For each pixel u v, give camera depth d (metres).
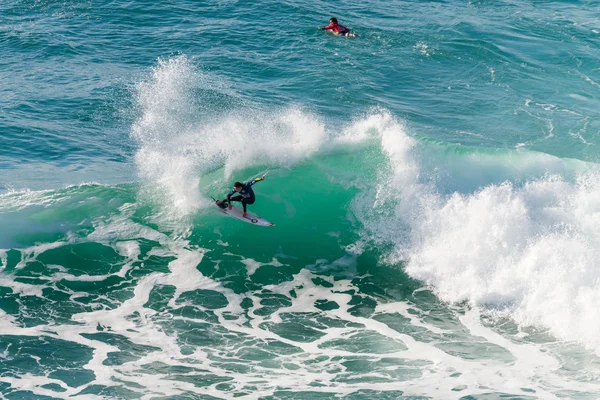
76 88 99.88
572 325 54.53
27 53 110.94
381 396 47.50
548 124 93.06
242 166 77.81
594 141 88.25
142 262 63.75
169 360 51.06
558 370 50.22
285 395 47.53
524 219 64.62
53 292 58.72
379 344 53.53
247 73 107.25
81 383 48.12
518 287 58.72
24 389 47.22
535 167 75.12
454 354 52.25
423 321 56.59
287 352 52.47
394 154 77.38
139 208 71.25
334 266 64.62
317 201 72.88
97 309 56.88
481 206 66.31
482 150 77.38
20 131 87.31
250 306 58.59
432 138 81.88
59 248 64.62
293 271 63.84
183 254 65.31
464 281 60.59
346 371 50.28
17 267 61.62
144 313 56.72
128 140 87.06
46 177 77.31
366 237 67.94
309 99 99.25
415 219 68.44
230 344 53.28
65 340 52.72
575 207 67.69
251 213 70.62
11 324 54.19
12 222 67.69
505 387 48.38
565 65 112.19
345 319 56.97
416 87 104.88
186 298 59.16
